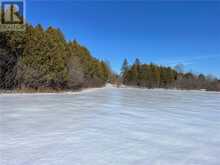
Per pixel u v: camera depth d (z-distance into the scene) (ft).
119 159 13.61
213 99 78.48
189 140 18.76
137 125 24.71
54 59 100.68
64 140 17.60
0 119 26.07
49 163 12.66
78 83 122.72
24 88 87.76
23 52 87.92
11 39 80.28
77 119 27.30
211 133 21.71
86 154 14.38
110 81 311.47
